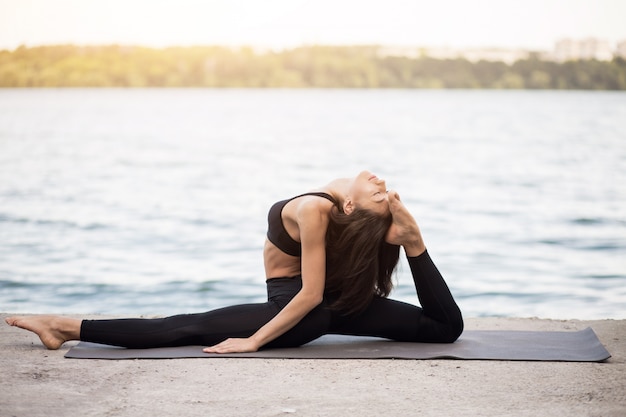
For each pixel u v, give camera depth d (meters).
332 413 2.44
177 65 74.19
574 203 15.53
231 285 7.91
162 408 2.47
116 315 4.10
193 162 24.44
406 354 3.17
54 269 8.63
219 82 75.69
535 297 7.28
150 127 39.06
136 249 10.12
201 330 3.25
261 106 61.41
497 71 77.81
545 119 45.44
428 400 2.58
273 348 3.27
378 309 3.33
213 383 2.76
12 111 49.56
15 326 3.39
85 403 2.51
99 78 70.69
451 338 3.35
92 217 13.17
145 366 2.98
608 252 9.97
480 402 2.56
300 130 38.41
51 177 19.59
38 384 2.71
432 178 20.84
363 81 81.81
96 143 30.25
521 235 11.59
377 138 34.12
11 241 10.53
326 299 3.29
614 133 35.44
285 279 3.39
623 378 2.85
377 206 3.18
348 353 3.20
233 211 14.33
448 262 9.38
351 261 3.19
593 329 3.73
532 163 24.12
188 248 10.26
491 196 16.97
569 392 2.67
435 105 63.25
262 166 23.66
